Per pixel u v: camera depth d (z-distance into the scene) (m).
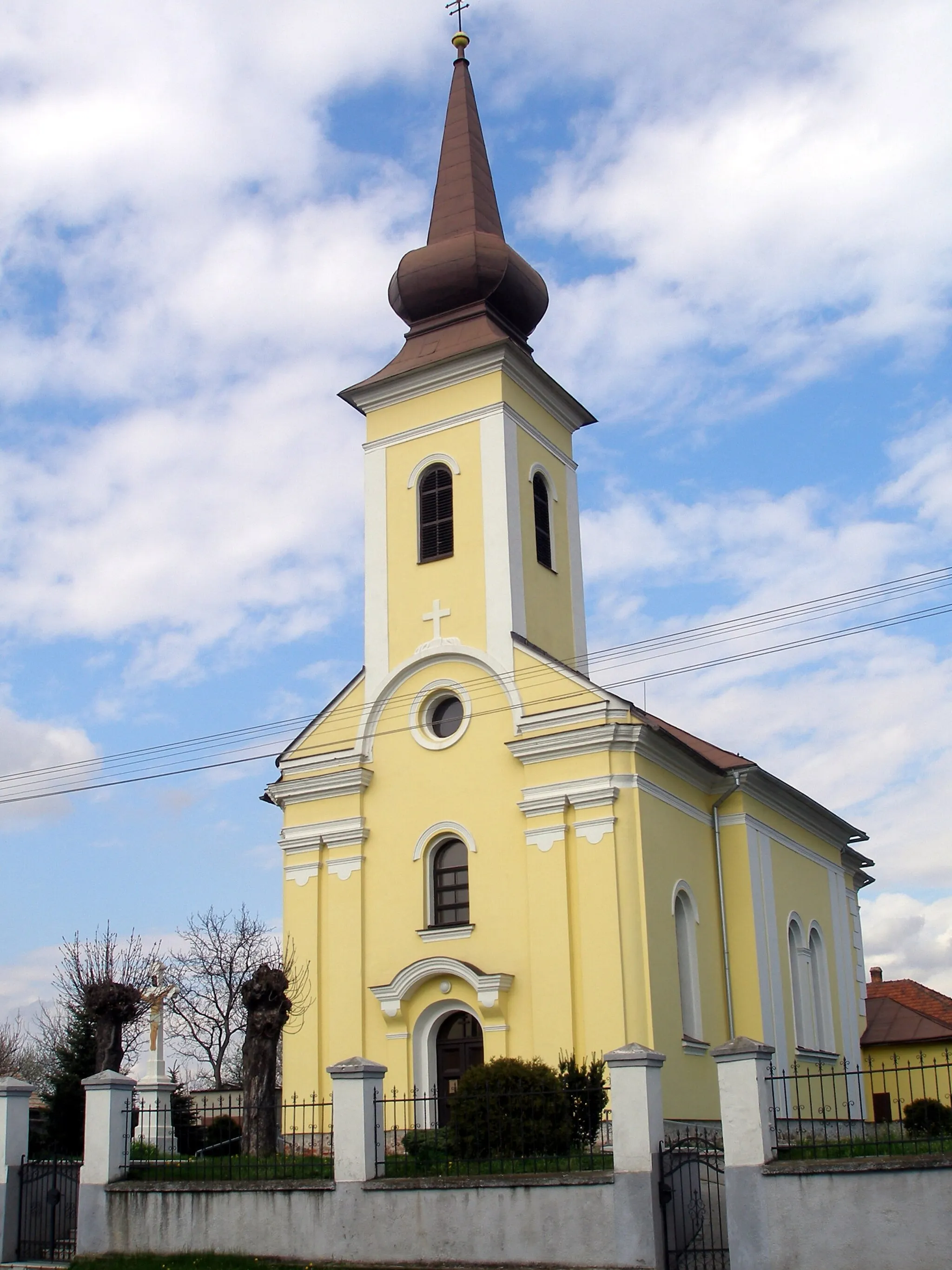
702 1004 29.23
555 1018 26.78
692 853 30.38
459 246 34.03
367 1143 18.75
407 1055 28.19
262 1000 23.53
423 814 29.78
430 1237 17.83
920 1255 14.81
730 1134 16.25
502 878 28.38
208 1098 37.62
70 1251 21.56
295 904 30.66
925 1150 16.05
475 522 31.47
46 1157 26.19
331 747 31.48
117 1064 26.27
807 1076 16.47
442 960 28.05
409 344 34.38
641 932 26.86
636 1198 16.53
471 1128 19.30
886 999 41.91
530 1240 17.12
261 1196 19.36
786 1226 15.63
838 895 39.78
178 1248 19.86
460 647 30.50
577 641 33.31
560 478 34.34
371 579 32.41
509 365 32.47
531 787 28.45
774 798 34.50
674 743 28.98
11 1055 64.25
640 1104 16.86
